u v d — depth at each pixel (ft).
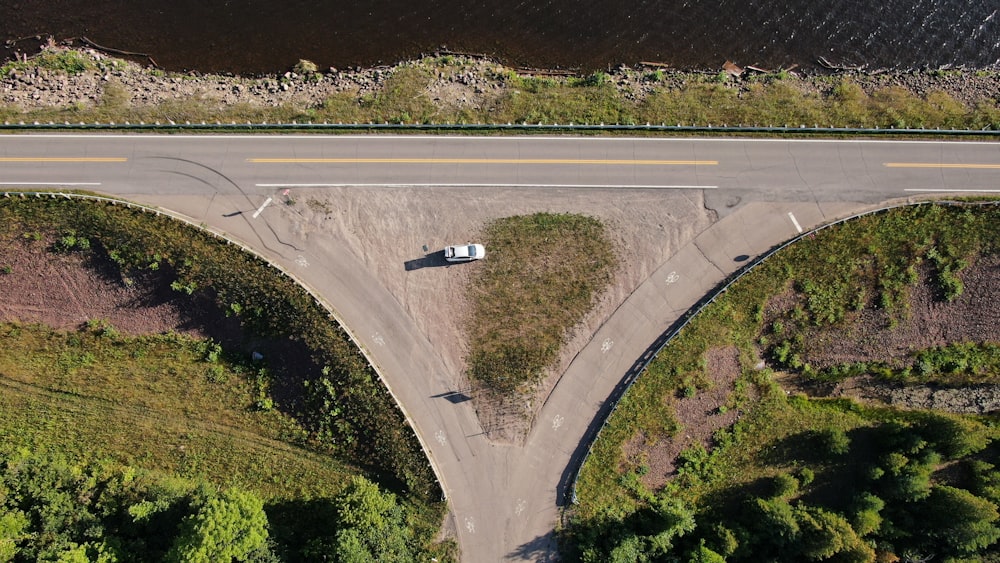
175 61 166.09
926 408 164.45
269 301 150.30
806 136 157.07
